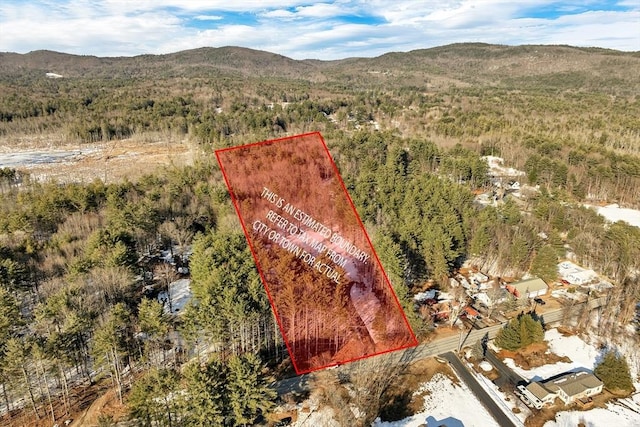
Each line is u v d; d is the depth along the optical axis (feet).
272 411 105.70
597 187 307.37
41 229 194.90
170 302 152.15
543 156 347.36
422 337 144.46
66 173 334.85
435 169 342.44
